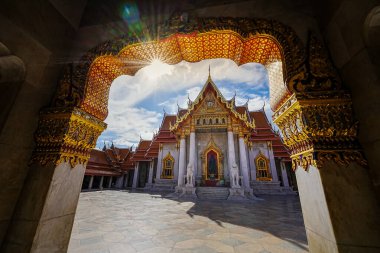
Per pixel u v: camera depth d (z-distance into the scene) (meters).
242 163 21.59
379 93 2.10
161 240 6.22
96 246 5.61
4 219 2.56
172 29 3.61
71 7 3.92
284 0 3.45
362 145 2.32
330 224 2.07
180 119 25.73
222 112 24.77
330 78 2.69
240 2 3.59
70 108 3.10
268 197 21.03
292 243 5.96
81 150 3.48
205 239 6.35
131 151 47.34
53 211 2.79
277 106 3.52
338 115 2.46
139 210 12.38
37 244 2.51
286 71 2.95
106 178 42.72
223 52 4.17
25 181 2.85
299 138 2.73
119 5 4.14
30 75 3.05
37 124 3.14
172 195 21.25
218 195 20.20
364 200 2.10
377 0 2.06
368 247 1.93
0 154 2.61
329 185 2.21
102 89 4.15
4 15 2.61
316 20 3.20
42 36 3.22
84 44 3.90
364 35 2.30
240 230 7.50
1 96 2.92
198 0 3.82
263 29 3.27
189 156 23.55
